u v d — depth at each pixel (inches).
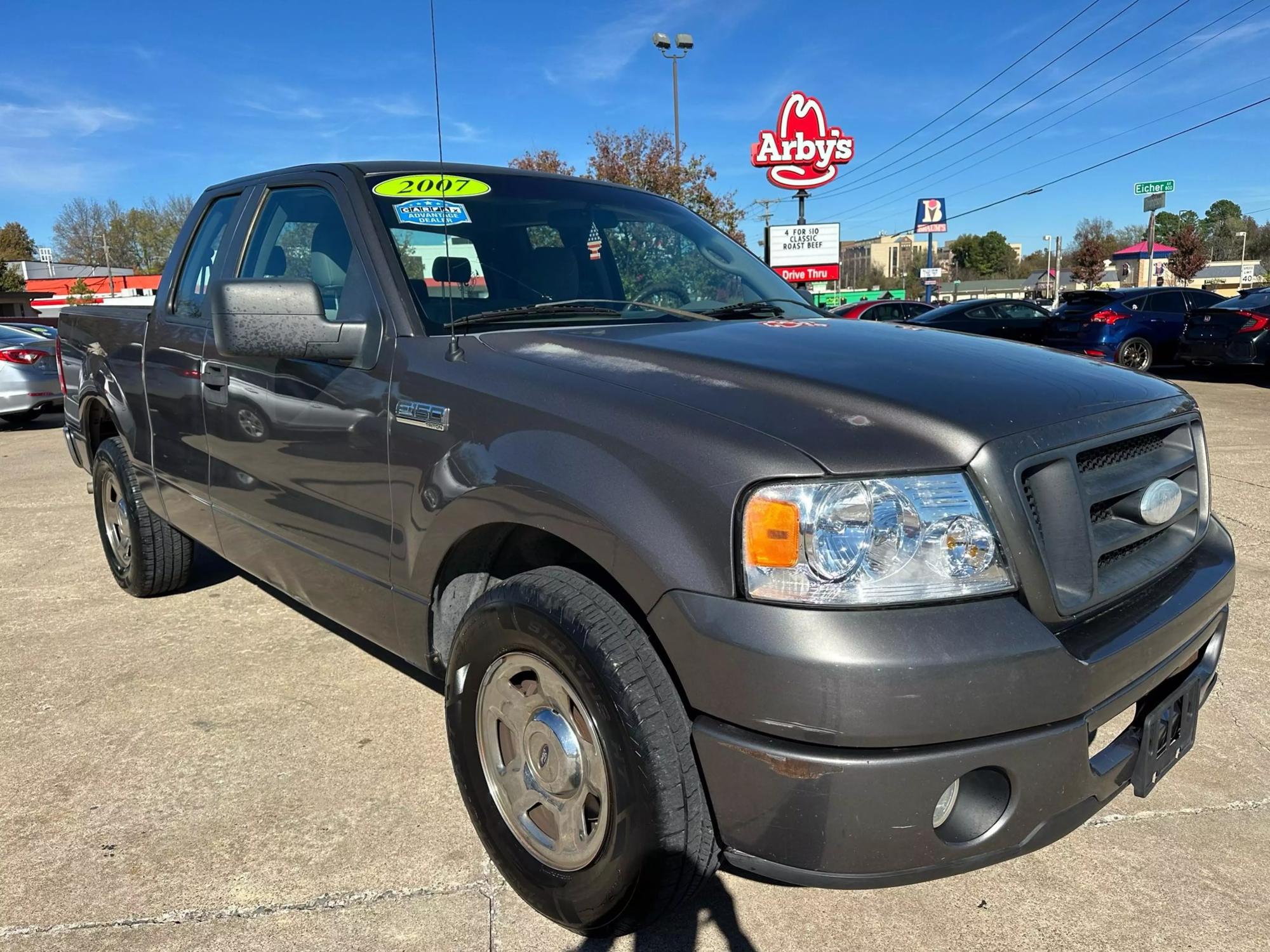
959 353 90.4
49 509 262.1
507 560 94.0
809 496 65.7
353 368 102.3
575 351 89.4
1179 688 83.7
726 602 66.4
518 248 115.3
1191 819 102.3
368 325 102.6
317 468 108.2
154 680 138.5
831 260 834.2
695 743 69.7
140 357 153.7
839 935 84.0
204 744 118.6
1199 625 85.2
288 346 95.6
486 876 92.1
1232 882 91.1
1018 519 68.6
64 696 133.4
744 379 78.4
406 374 95.8
